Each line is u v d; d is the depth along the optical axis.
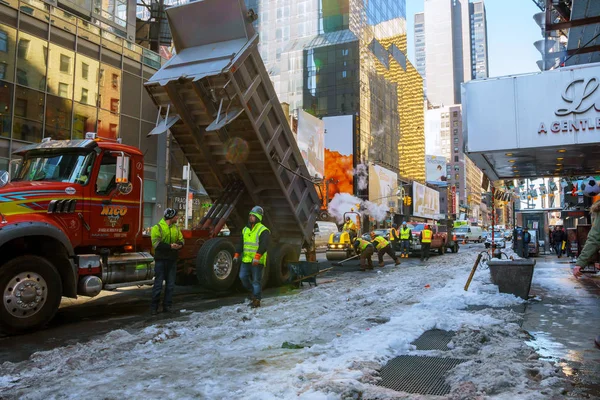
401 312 7.06
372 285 11.00
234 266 9.73
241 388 3.53
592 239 4.54
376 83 76.31
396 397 3.31
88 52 23.03
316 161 53.88
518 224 26.50
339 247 19.66
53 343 5.79
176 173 28.62
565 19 13.98
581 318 6.38
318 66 70.12
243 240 8.13
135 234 8.21
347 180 64.38
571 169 12.50
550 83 9.03
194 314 7.49
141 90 26.14
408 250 22.88
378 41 79.31
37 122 20.45
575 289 9.40
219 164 10.97
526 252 21.77
